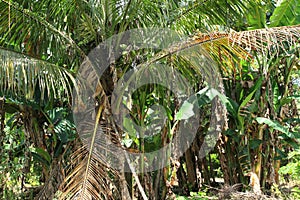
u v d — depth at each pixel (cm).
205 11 367
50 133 495
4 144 463
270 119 496
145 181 438
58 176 358
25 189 473
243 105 490
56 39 348
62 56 371
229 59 334
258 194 436
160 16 368
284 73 519
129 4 362
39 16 334
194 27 385
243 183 532
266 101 498
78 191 308
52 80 306
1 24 329
